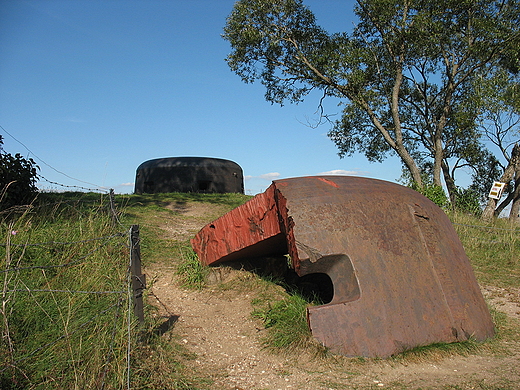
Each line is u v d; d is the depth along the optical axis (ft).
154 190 57.11
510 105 49.62
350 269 14.14
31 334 12.41
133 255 12.58
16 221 20.62
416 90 66.13
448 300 14.76
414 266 14.83
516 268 28.17
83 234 20.65
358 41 56.85
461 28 54.08
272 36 55.57
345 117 64.44
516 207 57.26
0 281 14.19
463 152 66.54
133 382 10.68
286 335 14.25
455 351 13.85
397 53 54.54
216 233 20.07
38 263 16.84
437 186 46.37
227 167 60.39
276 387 11.64
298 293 18.61
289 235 14.94
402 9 51.65
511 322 17.81
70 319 13.00
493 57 52.03
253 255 20.86
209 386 11.54
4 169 24.77
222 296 19.17
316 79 56.39
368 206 15.56
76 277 16.17
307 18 55.93
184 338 14.79
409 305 14.08
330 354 13.23
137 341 12.32
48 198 31.17
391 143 55.57
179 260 24.38
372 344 13.30
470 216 45.88
